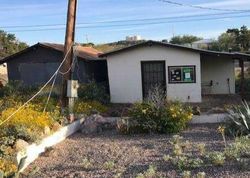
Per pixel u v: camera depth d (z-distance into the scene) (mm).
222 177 8930
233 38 56875
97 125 15477
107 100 21062
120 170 9930
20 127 12234
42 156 11969
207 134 13688
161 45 20906
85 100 19469
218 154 9977
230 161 9953
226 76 24156
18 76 25375
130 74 21500
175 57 20859
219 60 24156
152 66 21234
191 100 20844
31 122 13203
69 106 16234
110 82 21797
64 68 16531
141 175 9031
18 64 25344
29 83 25156
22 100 18312
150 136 14039
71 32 16688
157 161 10555
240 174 9047
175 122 14305
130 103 21375
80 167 10578
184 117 14578
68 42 16625
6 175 9281
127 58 21453
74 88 16312
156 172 9562
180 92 20953
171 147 12109
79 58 23406
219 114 15602
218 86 24281
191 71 20766
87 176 9750
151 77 21281
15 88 22156
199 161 9750
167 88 21078
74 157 11656
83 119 16406
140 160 10797
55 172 10281
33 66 25062
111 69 21719
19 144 11320
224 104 19719
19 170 9695
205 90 24328
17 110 13219
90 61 24250
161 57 21000
